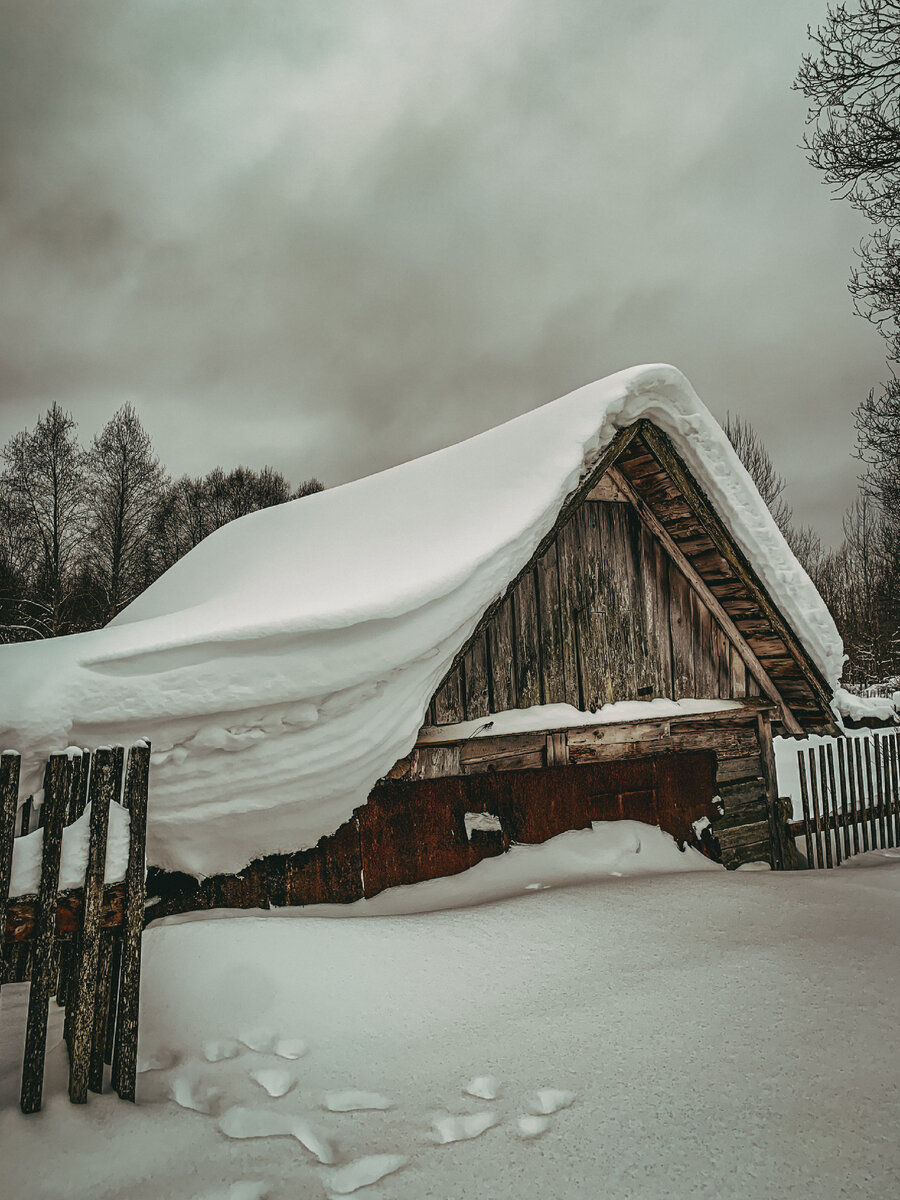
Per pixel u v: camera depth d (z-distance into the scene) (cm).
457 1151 246
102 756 273
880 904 461
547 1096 274
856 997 337
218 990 340
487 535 471
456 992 354
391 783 483
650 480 592
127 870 274
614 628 599
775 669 670
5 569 2589
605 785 579
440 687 462
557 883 504
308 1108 272
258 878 439
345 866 462
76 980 266
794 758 1227
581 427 514
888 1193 219
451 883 487
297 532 673
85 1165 234
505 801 532
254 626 379
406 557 489
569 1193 224
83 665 357
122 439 2877
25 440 2686
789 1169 230
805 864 677
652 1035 312
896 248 966
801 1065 285
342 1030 325
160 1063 299
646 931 418
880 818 761
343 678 396
